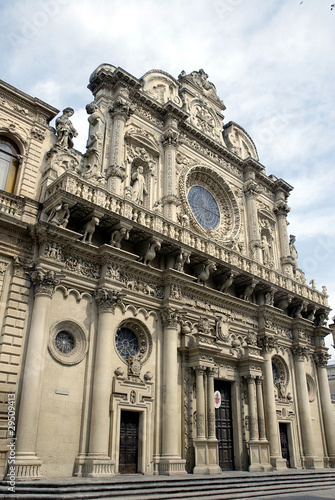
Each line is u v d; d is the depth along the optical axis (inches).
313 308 1321.4
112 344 816.3
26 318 733.3
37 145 900.0
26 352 709.9
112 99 1069.8
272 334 1148.5
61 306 775.7
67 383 739.4
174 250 951.0
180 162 1161.4
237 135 1435.8
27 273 759.7
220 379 993.5
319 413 1267.2
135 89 1091.9
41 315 724.7
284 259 1385.3
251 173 1359.5
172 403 843.4
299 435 1158.3
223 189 1273.4
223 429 970.1
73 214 828.0
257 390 1024.2
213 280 1085.1
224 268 1045.8
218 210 1272.1
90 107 1018.7
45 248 767.1
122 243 920.9
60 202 776.3
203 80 1391.5
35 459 645.3
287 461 1113.4
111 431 757.3
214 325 1031.0
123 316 856.3
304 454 1143.6
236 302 1089.4
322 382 1301.7
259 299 1175.6
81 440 721.0
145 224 920.3
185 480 720.3
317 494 778.2
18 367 696.4
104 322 796.0
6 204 800.3
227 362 1024.9
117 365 815.1
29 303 745.0
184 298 983.0
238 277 1091.3
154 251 909.2
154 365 875.4
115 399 782.5
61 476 683.4
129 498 585.3
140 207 912.9
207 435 879.7
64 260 802.2
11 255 753.6
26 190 845.8
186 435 870.4
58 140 921.5
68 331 780.0
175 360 881.5
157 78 1229.1
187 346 933.8
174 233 973.2
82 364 768.3
